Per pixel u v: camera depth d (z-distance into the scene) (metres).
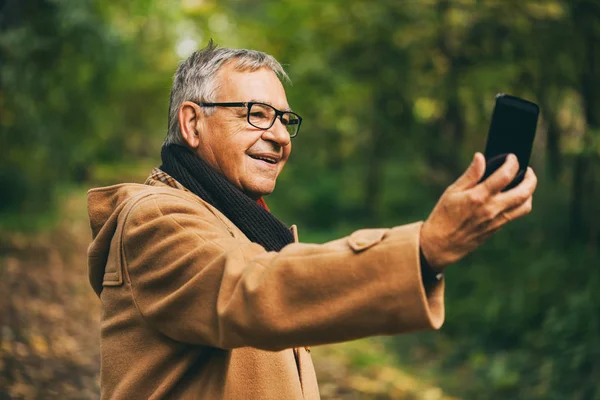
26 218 13.04
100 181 22.50
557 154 7.59
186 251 1.29
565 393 5.28
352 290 1.12
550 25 7.00
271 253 1.22
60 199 15.65
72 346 5.73
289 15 9.13
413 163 13.09
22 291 7.36
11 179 13.41
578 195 7.38
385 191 14.19
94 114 12.52
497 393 5.64
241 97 1.65
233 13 11.41
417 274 1.08
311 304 1.13
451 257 1.09
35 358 5.21
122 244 1.38
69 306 7.12
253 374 1.43
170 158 1.67
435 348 6.95
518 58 7.46
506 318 6.82
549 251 7.44
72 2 9.41
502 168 1.05
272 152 1.68
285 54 9.45
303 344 1.17
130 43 13.09
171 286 1.30
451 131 9.75
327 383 5.52
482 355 6.43
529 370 5.85
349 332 1.13
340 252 1.14
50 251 10.39
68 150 12.44
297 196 16.16
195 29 12.61
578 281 6.60
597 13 6.55
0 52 9.18
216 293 1.23
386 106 10.05
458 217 1.07
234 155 1.65
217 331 1.22
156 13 12.05
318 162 16.66
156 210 1.36
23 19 9.49
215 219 1.43
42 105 10.53
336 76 9.20
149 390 1.38
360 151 14.87
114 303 1.40
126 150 28.31
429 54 8.30
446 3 7.54
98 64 10.84
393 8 7.96
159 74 18.61
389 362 6.54
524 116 1.09
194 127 1.67
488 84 7.57
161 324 1.31
